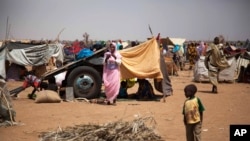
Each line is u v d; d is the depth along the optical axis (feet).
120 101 47.34
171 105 44.24
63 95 49.19
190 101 22.29
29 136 29.27
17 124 33.22
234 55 71.10
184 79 77.97
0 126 32.48
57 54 76.18
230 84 68.64
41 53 69.82
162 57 50.06
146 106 43.42
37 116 37.27
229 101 47.83
